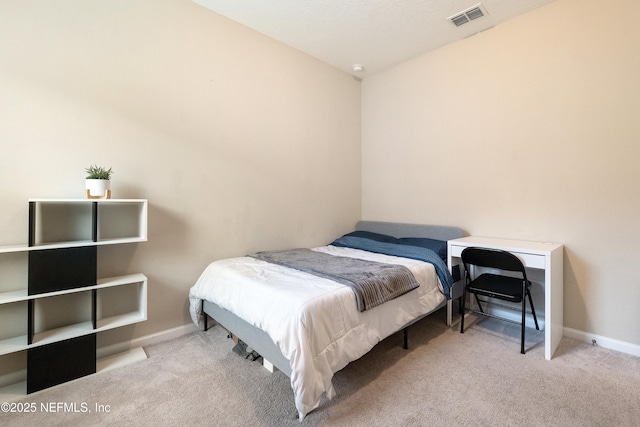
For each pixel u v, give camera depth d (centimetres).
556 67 232
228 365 193
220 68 254
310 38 287
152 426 141
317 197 334
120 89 206
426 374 181
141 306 207
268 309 158
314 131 328
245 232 274
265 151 286
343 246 318
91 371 182
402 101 338
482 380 175
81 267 177
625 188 206
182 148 235
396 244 287
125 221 211
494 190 270
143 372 185
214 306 220
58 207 187
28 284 162
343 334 158
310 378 134
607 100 211
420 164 324
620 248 209
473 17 252
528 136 248
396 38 286
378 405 154
